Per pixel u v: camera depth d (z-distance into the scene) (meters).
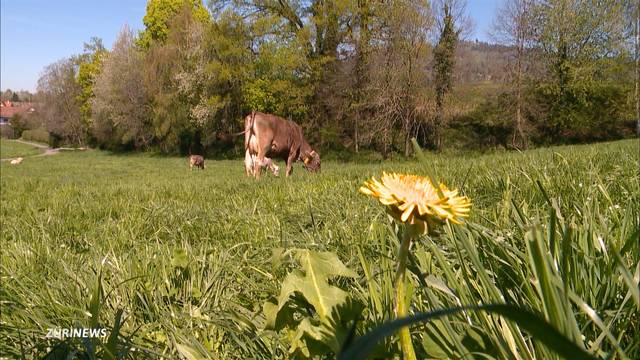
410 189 0.90
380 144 37.34
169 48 47.34
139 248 4.14
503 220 2.42
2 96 168.00
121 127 56.72
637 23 34.62
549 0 35.03
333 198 5.69
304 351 1.32
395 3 33.06
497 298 1.15
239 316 1.82
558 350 0.42
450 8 33.94
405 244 1.00
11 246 4.38
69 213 6.46
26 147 81.56
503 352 1.10
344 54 37.47
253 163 16.19
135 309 2.42
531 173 4.34
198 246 4.11
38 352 1.95
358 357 0.51
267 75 39.31
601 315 1.33
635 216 1.86
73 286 2.76
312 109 39.28
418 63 33.59
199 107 41.62
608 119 36.59
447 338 1.23
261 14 39.34
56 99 79.88
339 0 34.53
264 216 5.10
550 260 1.06
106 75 55.56
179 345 1.67
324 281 1.36
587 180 3.75
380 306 1.42
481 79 36.16
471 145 38.12
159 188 9.88
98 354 1.68
